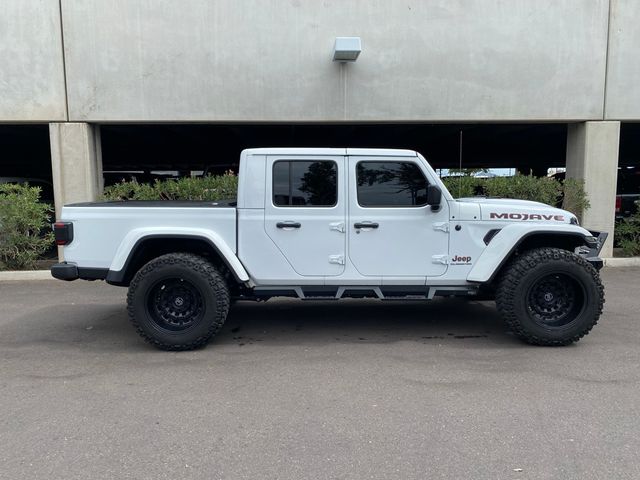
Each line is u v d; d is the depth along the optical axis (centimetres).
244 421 362
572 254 516
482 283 536
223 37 940
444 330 586
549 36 961
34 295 779
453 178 983
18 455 319
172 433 346
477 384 425
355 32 947
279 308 696
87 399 400
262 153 520
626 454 316
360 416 369
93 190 977
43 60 930
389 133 1513
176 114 953
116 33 930
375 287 539
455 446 327
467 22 952
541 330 511
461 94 967
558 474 295
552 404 386
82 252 522
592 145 991
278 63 949
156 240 526
